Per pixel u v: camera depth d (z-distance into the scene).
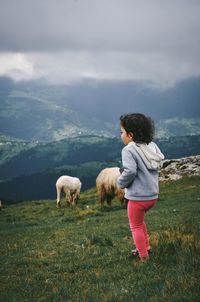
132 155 7.32
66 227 18.22
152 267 7.12
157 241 8.73
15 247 13.42
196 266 6.35
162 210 22.69
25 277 8.80
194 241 7.86
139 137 7.38
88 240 12.23
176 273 6.30
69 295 6.72
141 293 5.71
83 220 20.89
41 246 12.95
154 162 7.38
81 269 8.78
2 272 9.62
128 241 11.73
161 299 5.14
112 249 10.48
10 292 7.67
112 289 6.40
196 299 4.80
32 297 7.12
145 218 18.58
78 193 37.66
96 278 7.53
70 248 11.78
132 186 7.44
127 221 18.36
